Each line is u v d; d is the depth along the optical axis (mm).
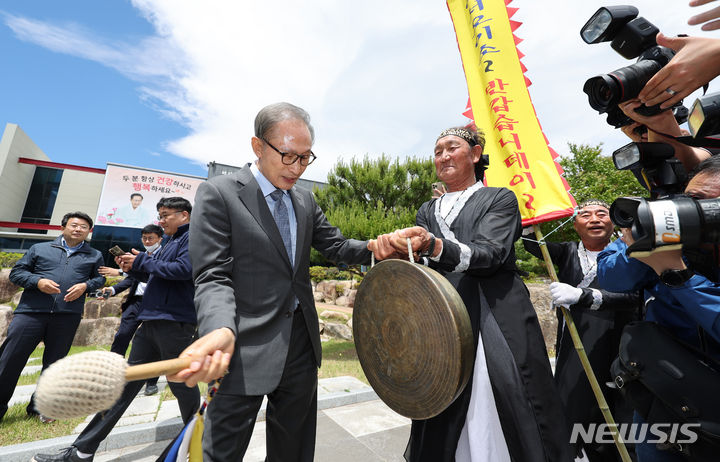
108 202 18766
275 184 1622
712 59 899
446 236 1701
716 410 951
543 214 2303
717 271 1030
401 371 1309
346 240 1954
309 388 1600
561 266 2646
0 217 22562
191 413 2568
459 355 1075
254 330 1424
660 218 877
